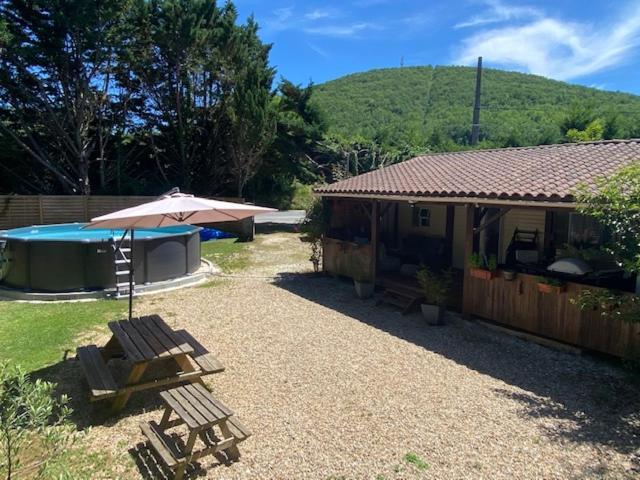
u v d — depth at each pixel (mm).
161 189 27141
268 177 33688
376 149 32438
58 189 25375
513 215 10883
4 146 23047
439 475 4152
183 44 23703
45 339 7863
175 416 5320
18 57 20547
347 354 7250
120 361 7016
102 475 4258
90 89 23328
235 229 21547
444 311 8922
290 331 8422
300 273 13969
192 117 26453
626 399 5699
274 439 4793
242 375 6449
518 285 8031
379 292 11383
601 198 5773
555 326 7480
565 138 43969
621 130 43938
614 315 6070
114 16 21734
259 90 23406
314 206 16547
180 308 9930
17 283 10930
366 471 4223
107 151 26844
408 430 4938
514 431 4910
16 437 3090
